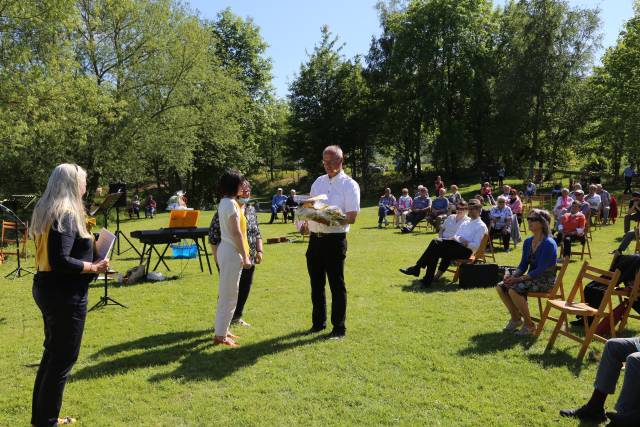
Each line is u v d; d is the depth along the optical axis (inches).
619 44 1305.4
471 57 1407.5
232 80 1151.6
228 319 208.1
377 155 2050.9
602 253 450.6
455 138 1365.7
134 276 340.5
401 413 147.7
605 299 186.9
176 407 153.6
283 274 367.2
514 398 157.4
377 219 835.4
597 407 143.5
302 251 490.6
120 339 218.8
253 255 238.2
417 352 197.8
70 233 128.6
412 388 165.3
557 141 1366.9
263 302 281.9
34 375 181.6
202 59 1039.0
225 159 1422.2
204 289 320.8
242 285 236.8
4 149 682.2
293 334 222.7
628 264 225.5
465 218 344.2
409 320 242.2
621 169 1562.5
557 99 1259.8
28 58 616.7
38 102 650.8
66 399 160.1
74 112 749.3
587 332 189.6
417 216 658.2
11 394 165.0
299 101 1579.7
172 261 435.5
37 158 844.0
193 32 1020.5
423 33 1395.2
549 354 195.6
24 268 417.1
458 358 191.2
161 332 229.5
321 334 221.9
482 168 1464.1
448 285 320.8
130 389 167.2
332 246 214.2
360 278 347.3
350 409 150.8
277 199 810.2
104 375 178.5
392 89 1460.4
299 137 1578.5
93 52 917.2
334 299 217.0
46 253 127.8
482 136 1453.0
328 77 1556.3
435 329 227.3
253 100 1581.0
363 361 188.9
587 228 524.1
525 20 1274.6
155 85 1001.5
